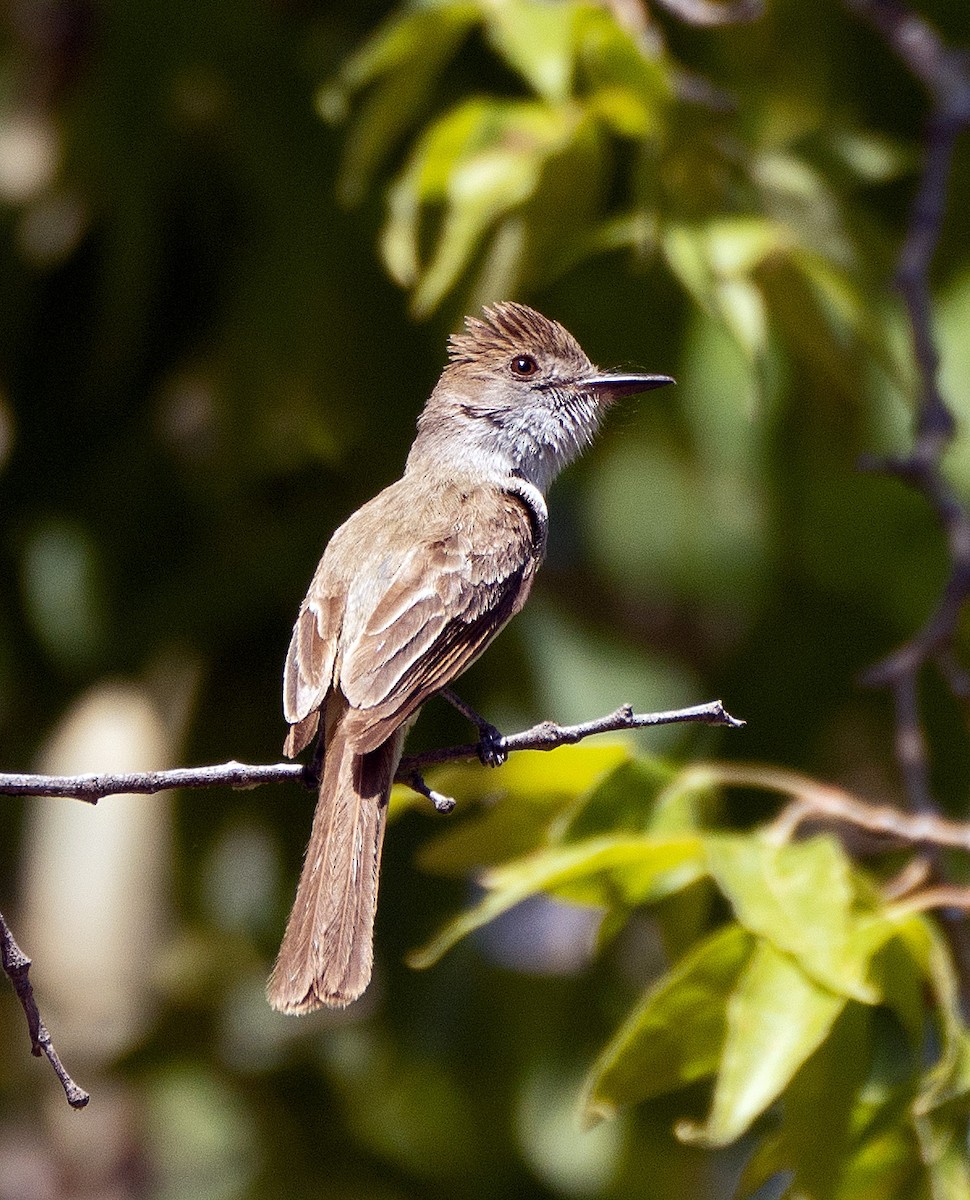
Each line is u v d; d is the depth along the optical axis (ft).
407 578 26.61
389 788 24.08
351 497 39.88
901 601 38.86
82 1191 41.14
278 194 39.65
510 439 33.04
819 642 38.73
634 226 32.78
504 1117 39.37
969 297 41.19
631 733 38.75
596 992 39.52
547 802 28.32
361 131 34.50
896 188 42.52
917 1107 23.93
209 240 40.60
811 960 23.61
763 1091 23.16
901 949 24.72
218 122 40.29
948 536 34.35
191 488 40.27
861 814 26.45
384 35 34.09
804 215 35.22
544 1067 39.40
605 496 39.42
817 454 39.11
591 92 33.04
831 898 24.36
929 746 39.01
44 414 40.73
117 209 39.78
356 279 39.22
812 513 39.11
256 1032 40.78
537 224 32.86
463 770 27.94
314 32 41.27
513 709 39.63
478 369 33.27
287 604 39.40
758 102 37.91
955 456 40.16
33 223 41.27
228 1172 40.60
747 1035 23.54
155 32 39.17
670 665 41.14
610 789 26.81
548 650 39.99
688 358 38.22
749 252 31.99
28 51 42.60
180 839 41.32
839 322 37.06
